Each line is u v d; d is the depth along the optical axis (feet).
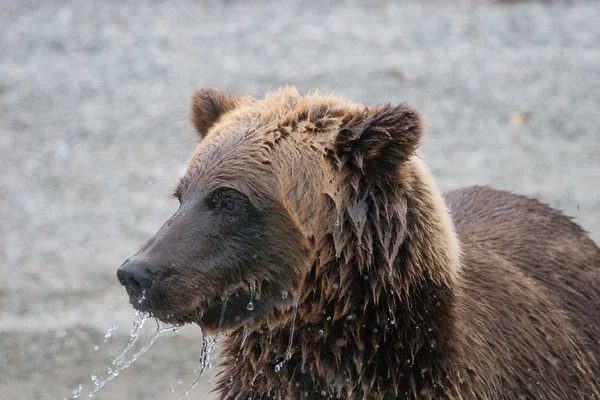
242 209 23.15
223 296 23.26
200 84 80.43
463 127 72.95
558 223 30.55
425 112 74.90
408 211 23.29
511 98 77.66
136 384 39.34
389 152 22.98
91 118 75.72
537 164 67.21
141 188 64.59
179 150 70.44
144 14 97.60
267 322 23.59
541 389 24.81
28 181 66.08
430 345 23.12
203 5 100.48
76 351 42.29
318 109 24.26
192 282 22.79
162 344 42.78
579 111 75.72
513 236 28.58
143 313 23.45
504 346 24.48
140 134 72.90
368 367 23.39
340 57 85.15
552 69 82.99
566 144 70.79
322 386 24.03
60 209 61.67
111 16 96.84
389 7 98.94
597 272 29.55
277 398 24.41
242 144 23.90
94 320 45.57
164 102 77.77
